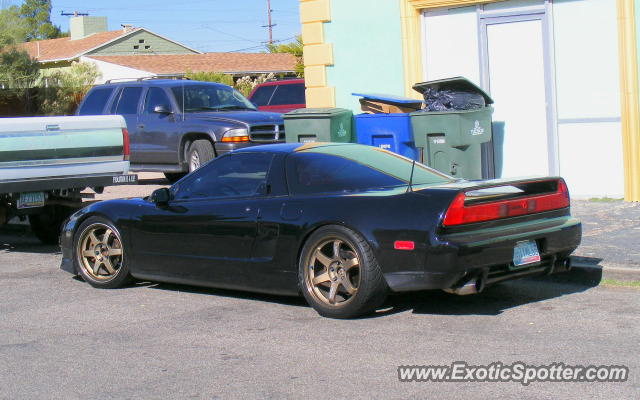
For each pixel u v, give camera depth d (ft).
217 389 16.30
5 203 32.65
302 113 35.78
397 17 40.37
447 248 19.35
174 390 16.35
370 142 35.86
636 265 24.34
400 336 19.36
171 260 24.45
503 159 38.91
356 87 41.96
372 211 20.42
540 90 37.63
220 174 24.12
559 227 21.49
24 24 114.73
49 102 112.27
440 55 40.11
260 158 23.50
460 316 21.02
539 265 21.49
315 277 21.52
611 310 21.01
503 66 38.47
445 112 34.22
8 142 30.17
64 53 161.07
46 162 31.32
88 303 24.21
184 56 159.02
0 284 27.40
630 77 34.96
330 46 42.27
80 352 19.20
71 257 26.86
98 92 53.57
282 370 17.30
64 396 16.24
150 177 58.70
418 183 22.30
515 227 20.71
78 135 32.30
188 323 21.52
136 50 175.52
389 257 20.08
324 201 21.39
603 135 36.27
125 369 17.79
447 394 15.44
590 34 36.14
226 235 23.04
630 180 35.29
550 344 18.22
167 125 49.93
